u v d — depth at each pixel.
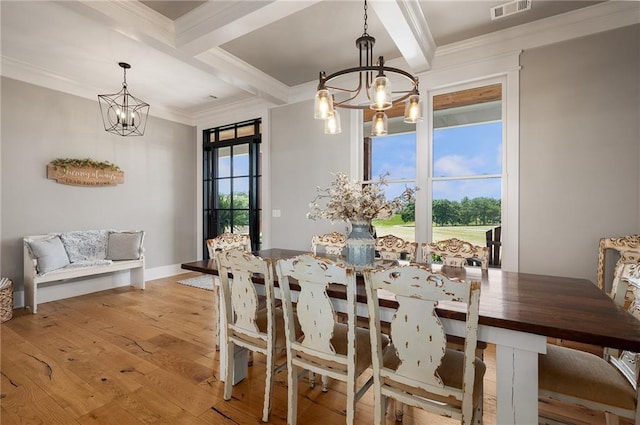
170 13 2.63
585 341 1.08
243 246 2.88
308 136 4.27
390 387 1.39
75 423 1.71
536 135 2.86
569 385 1.30
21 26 2.76
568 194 2.74
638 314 1.35
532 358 1.22
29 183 3.71
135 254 4.32
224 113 5.15
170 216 5.29
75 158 4.10
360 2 2.46
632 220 2.52
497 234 3.10
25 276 3.54
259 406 1.87
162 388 2.04
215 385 2.08
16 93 3.59
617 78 2.56
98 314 3.41
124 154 4.66
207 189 5.58
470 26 2.83
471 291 1.15
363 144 3.91
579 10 2.60
